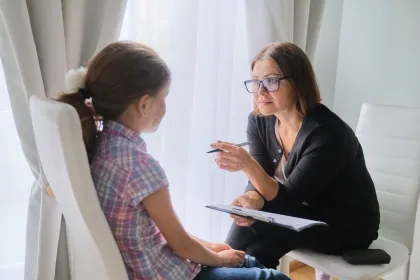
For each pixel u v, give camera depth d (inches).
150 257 38.6
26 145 49.3
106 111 37.5
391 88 84.1
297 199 51.6
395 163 67.2
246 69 71.9
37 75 46.4
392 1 81.9
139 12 57.3
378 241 62.3
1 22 45.8
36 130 36.0
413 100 80.7
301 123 55.0
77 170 32.2
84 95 37.0
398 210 66.4
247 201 51.4
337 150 51.4
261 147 61.5
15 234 58.6
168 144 63.1
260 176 51.1
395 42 82.4
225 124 69.8
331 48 91.5
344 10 90.5
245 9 68.4
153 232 39.8
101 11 50.0
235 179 72.9
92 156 37.8
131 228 37.2
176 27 60.2
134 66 36.4
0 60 51.5
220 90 68.4
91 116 37.2
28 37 45.1
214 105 67.2
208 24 64.7
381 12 84.0
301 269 92.8
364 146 71.4
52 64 47.5
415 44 79.2
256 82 53.9
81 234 36.0
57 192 37.2
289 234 54.0
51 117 32.0
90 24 50.5
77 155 32.0
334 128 51.9
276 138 58.6
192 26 61.2
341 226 54.1
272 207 52.2
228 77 68.4
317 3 76.4
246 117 73.5
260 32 69.6
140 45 38.7
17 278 59.7
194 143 67.4
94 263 36.4
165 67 38.6
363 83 88.8
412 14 79.0
